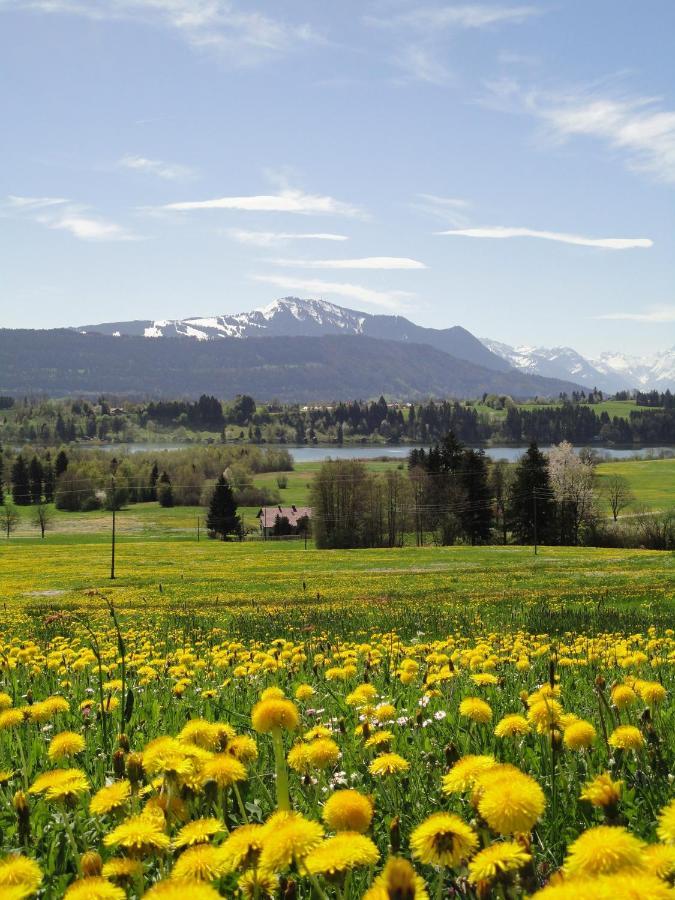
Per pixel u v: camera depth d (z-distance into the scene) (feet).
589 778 13.55
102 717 15.76
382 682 25.72
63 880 10.73
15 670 31.53
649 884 5.47
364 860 7.16
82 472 545.03
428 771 14.53
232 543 364.99
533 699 14.02
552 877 6.29
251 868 7.65
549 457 361.51
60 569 226.79
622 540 298.56
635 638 37.96
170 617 81.97
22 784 14.43
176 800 9.84
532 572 171.42
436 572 185.26
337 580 165.68
